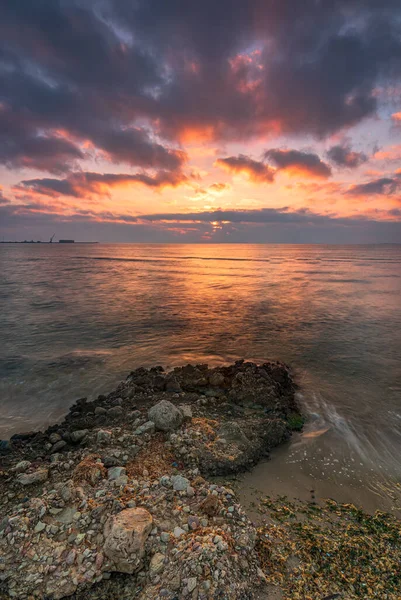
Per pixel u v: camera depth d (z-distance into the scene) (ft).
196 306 92.63
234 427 26.99
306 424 31.14
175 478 19.97
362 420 32.07
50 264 267.18
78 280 155.53
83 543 15.17
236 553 14.97
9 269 215.51
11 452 24.72
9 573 13.88
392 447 27.45
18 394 38.99
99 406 33.60
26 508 17.13
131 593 13.41
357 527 18.17
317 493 21.34
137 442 24.68
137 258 366.63
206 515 17.25
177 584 13.30
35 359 50.90
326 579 14.65
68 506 17.35
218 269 223.10
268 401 33.58
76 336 63.67
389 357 51.90
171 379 39.01
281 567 15.16
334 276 174.50
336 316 79.97
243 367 43.78
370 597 13.84
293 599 13.53
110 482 19.53
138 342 59.82
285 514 19.01
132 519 15.71
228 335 64.08
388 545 16.85
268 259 348.59
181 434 25.93
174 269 223.30
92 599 13.28
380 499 20.99
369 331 66.80
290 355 52.85
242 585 13.61
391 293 115.14
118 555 14.24
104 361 50.03
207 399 34.73
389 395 38.22
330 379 43.27
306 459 25.29
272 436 27.35
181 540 15.29
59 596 13.16
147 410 31.50
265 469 23.88
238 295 111.55
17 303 96.99
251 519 18.35
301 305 93.71
